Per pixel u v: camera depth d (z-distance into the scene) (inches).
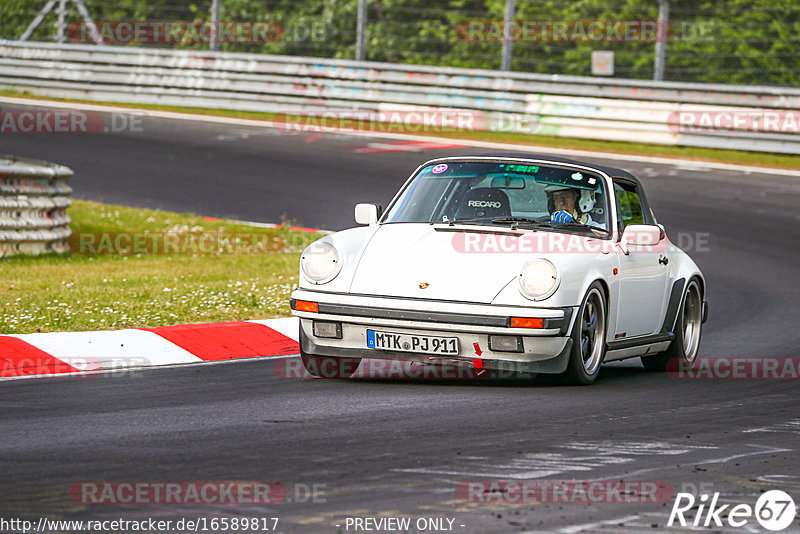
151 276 1590.8
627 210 1122.0
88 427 770.8
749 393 1000.2
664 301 1136.8
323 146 3056.1
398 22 4023.1
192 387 948.6
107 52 3737.7
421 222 1044.5
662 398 956.6
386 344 959.0
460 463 685.3
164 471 649.0
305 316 977.5
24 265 1664.6
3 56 3855.8
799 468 705.0
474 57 4151.1
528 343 934.4
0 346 1056.2
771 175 2810.0
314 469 661.3
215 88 3654.0
